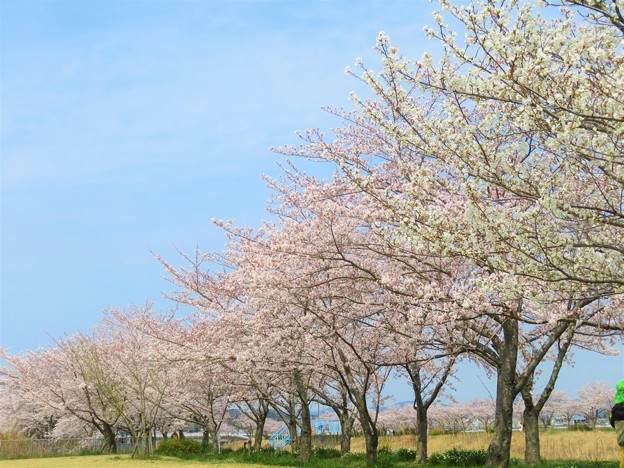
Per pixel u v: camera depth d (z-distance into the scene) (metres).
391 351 18.56
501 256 9.74
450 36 8.87
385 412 48.16
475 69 9.06
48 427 45.59
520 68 8.40
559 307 12.53
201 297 22.38
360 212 13.68
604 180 9.91
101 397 32.09
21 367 37.03
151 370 28.84
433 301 11.94
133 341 30.42
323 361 18.31
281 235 15.57
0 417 42.25
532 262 9.15
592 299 10.71
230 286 19.75
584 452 19.22
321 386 24.48
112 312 31.78
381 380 19.73
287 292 15.74
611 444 20.83
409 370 19.52
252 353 18.64
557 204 8.59
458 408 46.56
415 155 14.50
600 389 43.56
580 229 9.60
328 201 14.62
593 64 8.42
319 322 17.95
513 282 9.20
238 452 29.67
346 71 10.52
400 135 10.54
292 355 18.44
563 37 8.02
